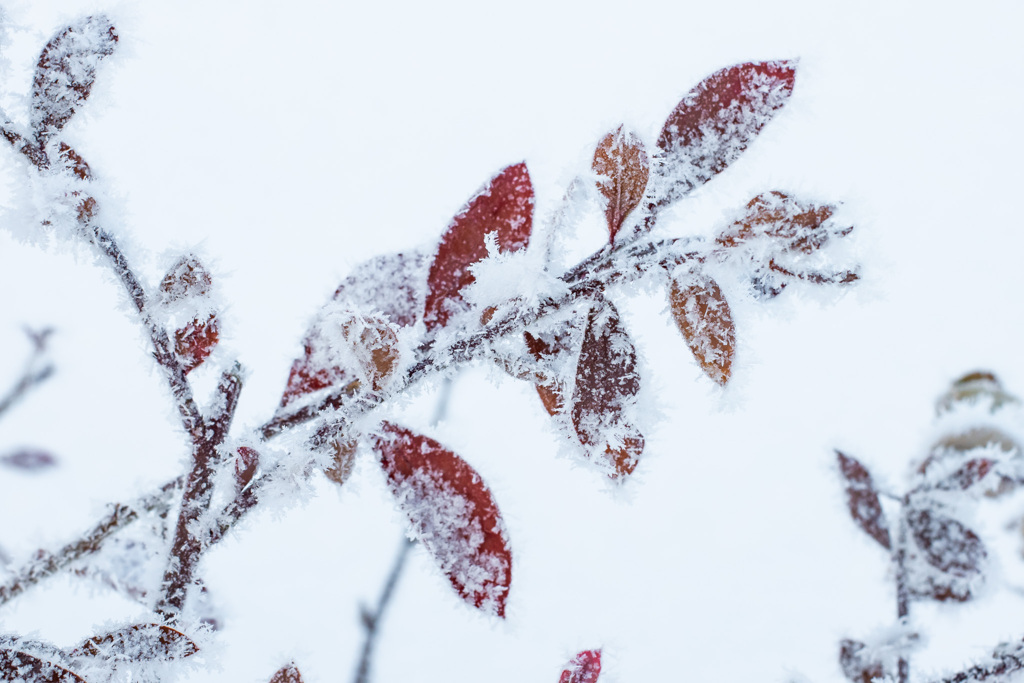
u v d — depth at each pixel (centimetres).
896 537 48
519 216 44
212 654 43
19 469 58
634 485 43
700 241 43
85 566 45
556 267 43
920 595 47
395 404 43
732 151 43
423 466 43
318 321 45
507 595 43
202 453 43
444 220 45
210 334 44
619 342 43
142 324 43
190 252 43
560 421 43
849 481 48
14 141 43
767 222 43
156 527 44
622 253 43
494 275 43
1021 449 48
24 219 43
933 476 48
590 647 44
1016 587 50
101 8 44
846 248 43
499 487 43
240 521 43
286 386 44
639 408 43
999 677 45
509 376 43
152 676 42
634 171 43
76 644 42
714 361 43
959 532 47
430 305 44
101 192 43
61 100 43
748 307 43
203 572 44
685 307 43
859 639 47
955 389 51
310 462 43
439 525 43
